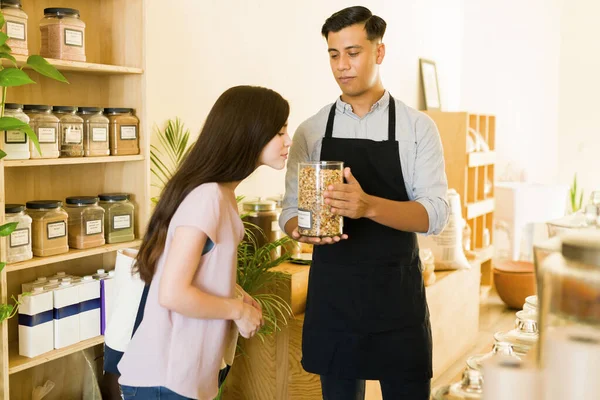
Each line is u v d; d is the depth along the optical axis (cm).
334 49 218
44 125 232
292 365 311
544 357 69
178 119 320
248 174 173
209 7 334
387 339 219
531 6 656
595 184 648
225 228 169
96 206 254
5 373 216
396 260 219
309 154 235
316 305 227
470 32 678
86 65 240
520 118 670
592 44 638
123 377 171
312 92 423
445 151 515
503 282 526
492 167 581
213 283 169
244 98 172
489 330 479
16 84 196
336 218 193
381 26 218
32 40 253
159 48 307
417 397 222
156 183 313
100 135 253
